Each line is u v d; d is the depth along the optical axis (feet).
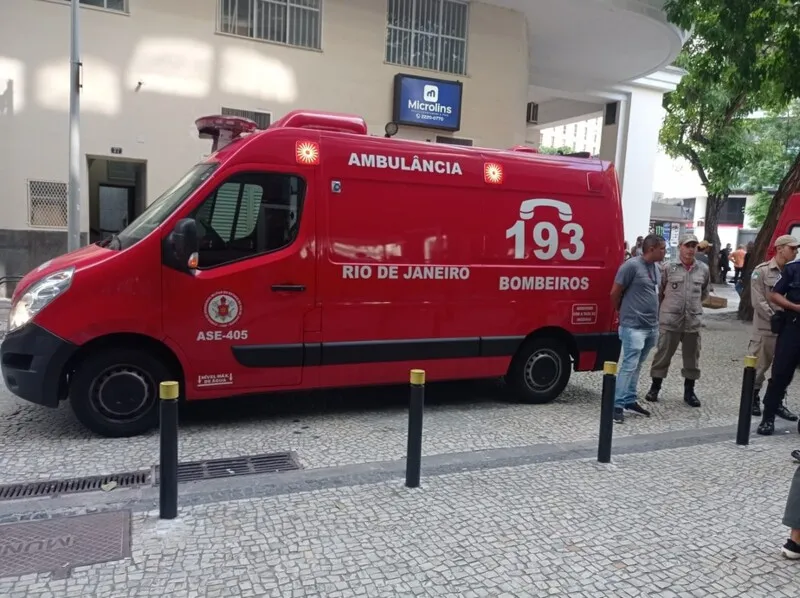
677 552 11.87
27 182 37.04
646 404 23.21
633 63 59.62
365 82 44.62
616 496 14.34
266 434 17.90
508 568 11.04
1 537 11.50
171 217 16.71
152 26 38.45
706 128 79.36
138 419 16.94
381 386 23.93
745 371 18.54
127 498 13.32
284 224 17.87
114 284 16.15
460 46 47.67
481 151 20.47
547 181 21.34
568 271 21.84
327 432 18.26
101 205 42.29
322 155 18.21
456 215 19.98
